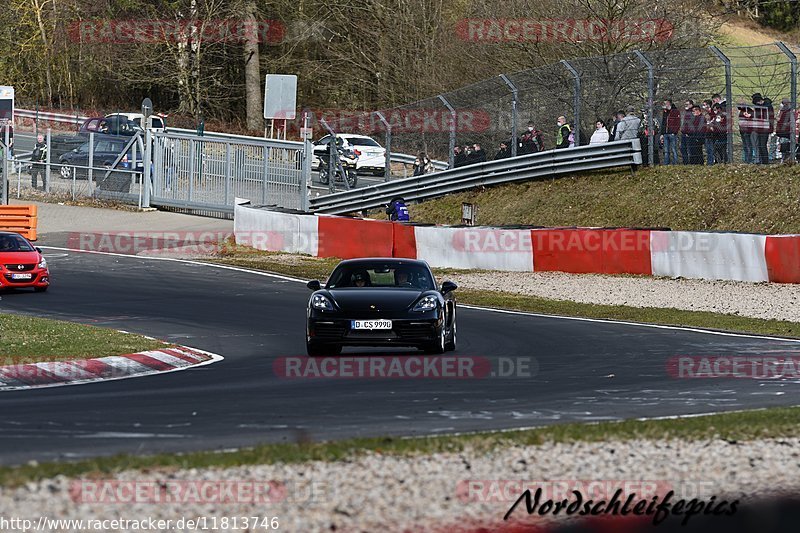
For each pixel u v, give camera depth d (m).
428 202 120.75
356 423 34.38
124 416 35.22
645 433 31.22
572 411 37.16
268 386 42.91
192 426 33.47
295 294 82.75
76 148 144.38
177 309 73.81
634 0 135.88
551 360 51.34
